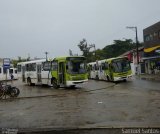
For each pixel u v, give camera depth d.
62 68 28.05
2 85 22.17
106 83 34.91
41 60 32.47
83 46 96.19
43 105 16.64
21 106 16.64
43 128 10.02
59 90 26.88
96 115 12.30
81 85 32.34
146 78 42.22
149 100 16.38
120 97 18.81
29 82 35.88
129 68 37.00
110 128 9.55
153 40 53.22
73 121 11.23
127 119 10.99
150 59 55.69
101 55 96.12
